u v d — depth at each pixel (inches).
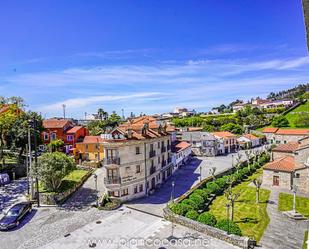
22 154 2341.3
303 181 1582.2
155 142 1723.7
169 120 4827.8
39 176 1365.7
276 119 4217.5
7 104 2315.5
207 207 1334.9
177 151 2289.6
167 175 1961.1
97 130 3604.8
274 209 1294.3
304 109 4781.0
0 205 1331.2
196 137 3036.4
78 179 1712.6
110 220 1163.3
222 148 3132.4
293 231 1049.5
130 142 1449.3
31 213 1240.2
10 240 981.2
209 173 2079.2
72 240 978.1
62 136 2674.7
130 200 1449.3
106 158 1405.0
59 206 1331.2
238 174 1849.2
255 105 7106.3
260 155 2514.8
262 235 1015.6
